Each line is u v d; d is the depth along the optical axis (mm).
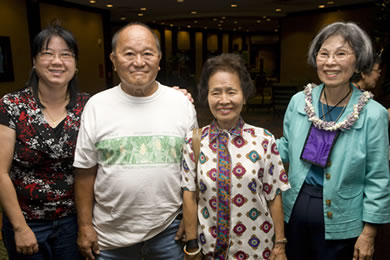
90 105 1586
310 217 1602
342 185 1529
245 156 1478
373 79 2285
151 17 14672
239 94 1450
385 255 2359
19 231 1515
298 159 1646
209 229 1510
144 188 1525
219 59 1474
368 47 1477
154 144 1550
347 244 1578
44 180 1582
